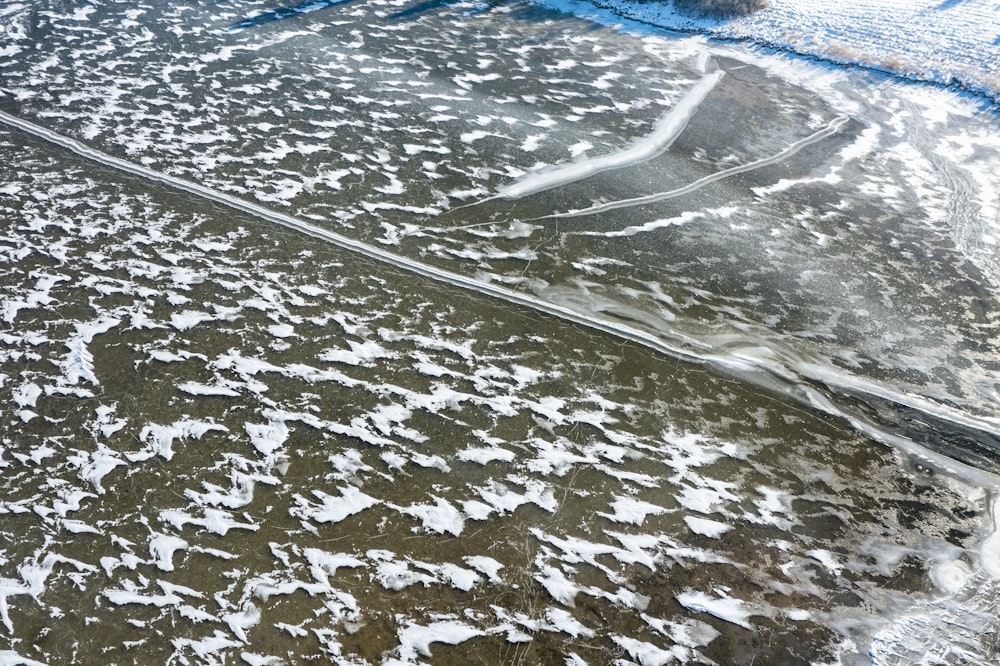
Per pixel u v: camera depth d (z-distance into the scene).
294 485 4.64
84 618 3.97
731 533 4.45
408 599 4.08
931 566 4.28
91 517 4.45
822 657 3.88
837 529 4.48
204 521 4.43
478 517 4.49
